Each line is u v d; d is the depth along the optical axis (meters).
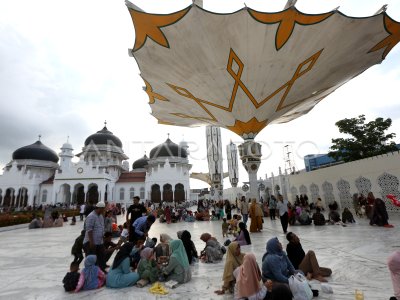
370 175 17.59
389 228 11.27
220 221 20.03
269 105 15.97
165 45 11.88
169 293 4.82
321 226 13.33
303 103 18.28
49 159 56.22
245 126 17.64
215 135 40.59
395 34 12.45
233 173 49.84
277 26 10.76
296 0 9.71
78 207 42.56
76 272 5.35
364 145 23.00
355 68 14.81
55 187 47.25
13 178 50.06
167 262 5.86
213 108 16.69
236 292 4.34
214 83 14.16
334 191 20.86
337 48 12.43
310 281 5.02
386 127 22.83
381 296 4.24
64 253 9.24
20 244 11.67
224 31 10.98
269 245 4.95
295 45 11.81
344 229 11.73
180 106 17.67
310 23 10.75
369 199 15.15
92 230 5.88
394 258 3.70
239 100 15.43
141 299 4.59
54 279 6.01
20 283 5.74
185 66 13.10
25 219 22.92
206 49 11.92
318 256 6.95
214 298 4.52
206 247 7.36
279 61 12.67
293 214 14.61
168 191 48.81
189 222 20.30
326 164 40.00
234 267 4.80
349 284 4.84
